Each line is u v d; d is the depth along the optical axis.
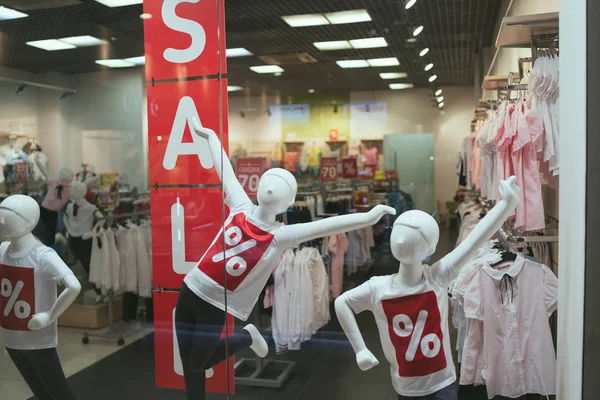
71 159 3.29
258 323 2.10
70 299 2.30
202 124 2.42
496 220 1.63
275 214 2.02
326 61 2.90
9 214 2.25
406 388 1.64
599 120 1.62
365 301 1.69
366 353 1.67
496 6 2.34
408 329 1.63
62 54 3.23
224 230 2.08
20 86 3.27
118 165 3.24
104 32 3.10
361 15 2.57
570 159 1.82
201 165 2.43
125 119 3.27
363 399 1.92
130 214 3.10
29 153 3.25
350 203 2.25
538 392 2.12
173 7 2.44
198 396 2.24
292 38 2.84
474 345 2.15
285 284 2.06
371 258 1.88
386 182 2.50
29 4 2.93
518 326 2.13
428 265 1.66
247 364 2.15
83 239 2.99
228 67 2.96
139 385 2.45
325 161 2.65
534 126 2.12
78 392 2.45
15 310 2.34
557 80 2.05
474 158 2.47
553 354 2.12
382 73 2.68
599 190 1.62
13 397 2.44
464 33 2.50
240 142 2.98
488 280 2.15
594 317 1.65
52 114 3.30
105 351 2.65
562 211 1.93
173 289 2.49
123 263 2.94
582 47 1.66
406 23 2.52
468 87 2.54
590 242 1.64
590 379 1.66
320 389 2.03
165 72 2.46
